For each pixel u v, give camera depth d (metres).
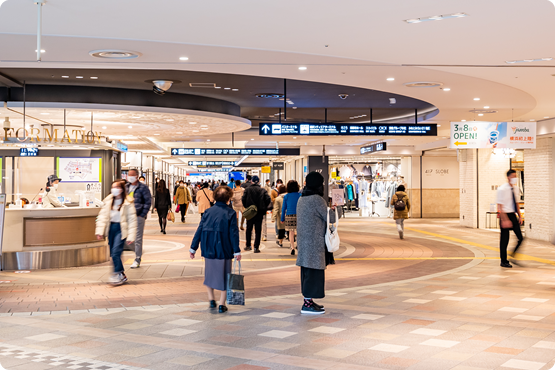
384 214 29.31
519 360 4.65
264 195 13.01
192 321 6.10
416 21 6.48
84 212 10.87
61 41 7.44
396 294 7.75
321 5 5.89
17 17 6.39
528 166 17.14
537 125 16.14
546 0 5.71
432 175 28.25
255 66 9.01
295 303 7.14
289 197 12.59
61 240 10.52
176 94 14.54
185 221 24.17
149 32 6.99
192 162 43.75
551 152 15.81
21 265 10.25
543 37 7.20
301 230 6.49
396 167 30.83
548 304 7.02
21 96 13.02
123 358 4.71
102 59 8.51
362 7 5.96
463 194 22.16
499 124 13.80
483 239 16.52
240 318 6.25
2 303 7.12
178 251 13.15
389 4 5.86
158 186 17.80
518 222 10.66
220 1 5.77
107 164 16.91
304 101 16.47
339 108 18.28
